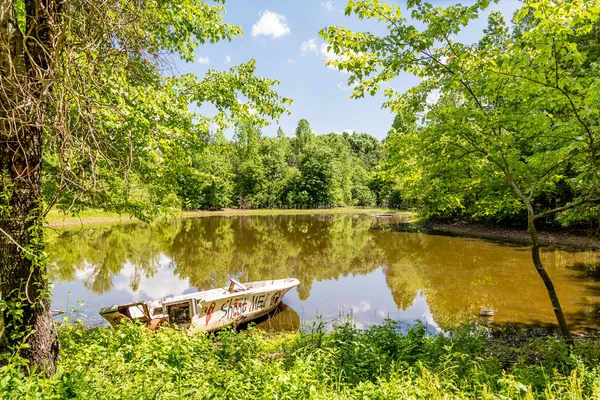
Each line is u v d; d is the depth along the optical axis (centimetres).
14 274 323
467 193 718
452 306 994
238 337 561
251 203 6134
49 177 534
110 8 312
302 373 359
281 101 845
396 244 2136
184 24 781
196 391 333
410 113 640
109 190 615
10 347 307
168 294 1144
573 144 505
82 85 285
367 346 514
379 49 521
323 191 6344
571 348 488
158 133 564
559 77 439
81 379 320
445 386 381
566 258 1566
